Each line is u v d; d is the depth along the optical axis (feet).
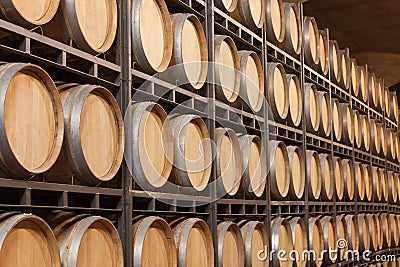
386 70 61.00
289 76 31.78
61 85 17.08
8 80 14.01
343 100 41.88
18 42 16.58
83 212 18.35
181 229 20.84
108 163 17.79
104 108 17.76
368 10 50.80
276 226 28.78
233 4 25.95
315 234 34.09
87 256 16.55
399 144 57.57
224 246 23.66
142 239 18.43
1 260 13.85
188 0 22.81
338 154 41.34
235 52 25.54
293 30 32.73
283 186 30.07
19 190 15.80
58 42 16.12
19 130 14.58
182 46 21.77
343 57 42.29
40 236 14.97
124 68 18.84
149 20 20.02
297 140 32.73
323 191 35.83
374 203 47.52
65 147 16.26
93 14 17.63
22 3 14.89
